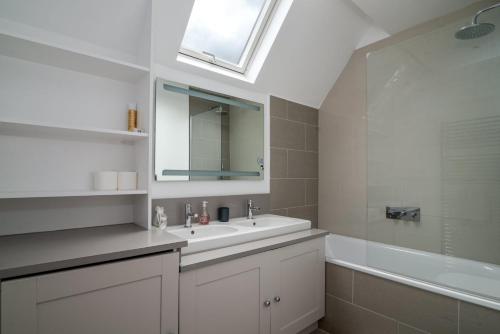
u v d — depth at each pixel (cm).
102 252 96
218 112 203
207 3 185
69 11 136
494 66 178
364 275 178
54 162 136
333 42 237
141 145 148
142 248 104
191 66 186
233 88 214
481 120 184
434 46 203
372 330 174
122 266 99
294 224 190
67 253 95
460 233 192
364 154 251
